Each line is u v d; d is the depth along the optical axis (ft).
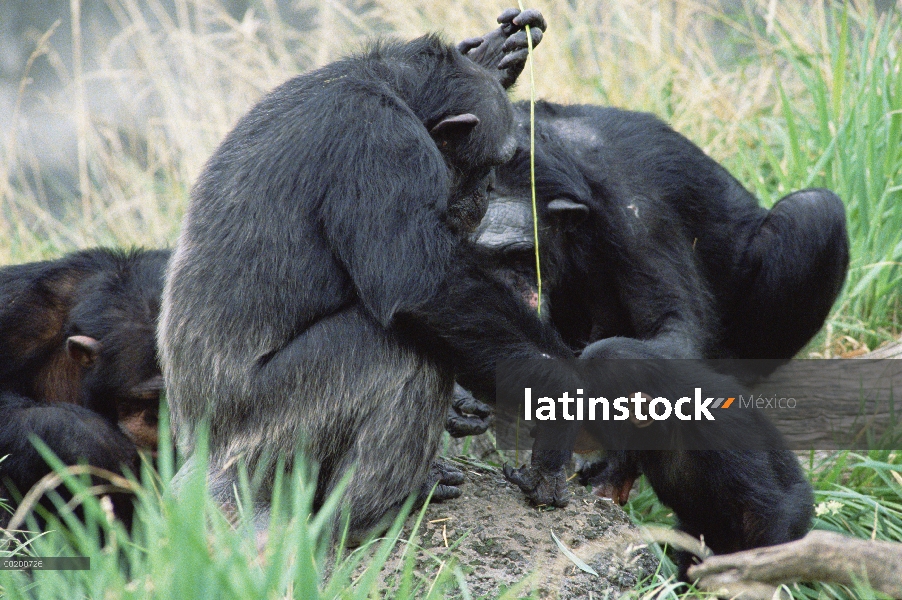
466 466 35.04
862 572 23.91
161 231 62.18
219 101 67.31
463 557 28.78
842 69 52.11
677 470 30.99
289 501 28.37
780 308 40.42
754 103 60.49
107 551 23.03
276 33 78.43
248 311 29.12
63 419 35.06
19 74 110.22
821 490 35.19
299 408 28.99
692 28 73.10
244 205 29.43
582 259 37.91
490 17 66.23
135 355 36.50
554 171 36.94
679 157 39.68
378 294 28.27
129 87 86.99
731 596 25.40
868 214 47.96
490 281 29.71
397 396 29.27
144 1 109.81
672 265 37.88
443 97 32.45
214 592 19.61
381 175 28.76
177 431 30.99
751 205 41.93
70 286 39.40
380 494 29.55
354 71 31.76
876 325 46.52
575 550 29.78
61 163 97.40
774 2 61.52
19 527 32.30
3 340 38.47
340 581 22.33
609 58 65.36
